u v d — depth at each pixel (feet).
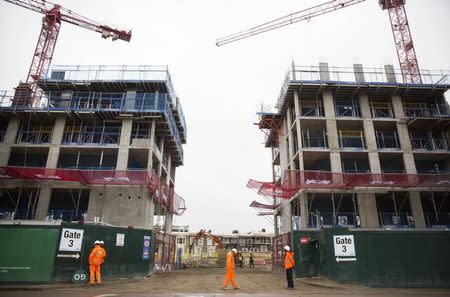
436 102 115.03
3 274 50.14
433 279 52.90
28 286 47.67
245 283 58.90
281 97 125.49
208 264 174.81
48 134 115.65
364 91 111.96
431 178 94.73
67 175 93.20
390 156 109.40
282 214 130.52
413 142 115.03
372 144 105.09
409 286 52.39
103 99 113.29
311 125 112.57
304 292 44.60
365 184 94.27
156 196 111.14
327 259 56.49
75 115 109.40
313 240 65.57
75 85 113.09
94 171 93.61
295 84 108.58
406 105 118.52
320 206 108.78
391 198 108.68
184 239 226.58
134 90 113.19
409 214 107.96
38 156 115.34
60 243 53.16
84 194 109.81
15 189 105.40
